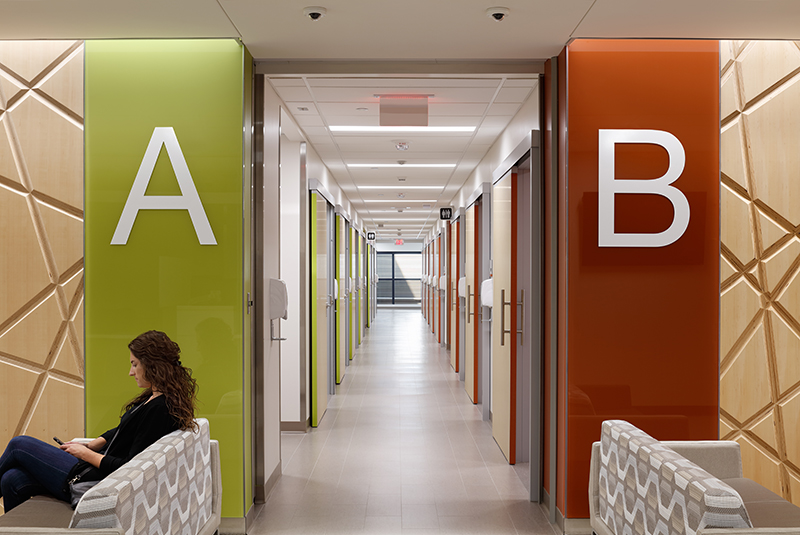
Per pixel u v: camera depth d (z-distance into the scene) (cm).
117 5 311
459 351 924
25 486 294
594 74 369
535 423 416
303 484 458
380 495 435
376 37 361
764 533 198
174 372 292
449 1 307
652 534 240
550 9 316
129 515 220
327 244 758
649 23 336
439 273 1422
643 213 370
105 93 374
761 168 372
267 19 332
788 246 374
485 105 504
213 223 375
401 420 662
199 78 374
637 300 371
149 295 376
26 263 377
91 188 375
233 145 373
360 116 548
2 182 376
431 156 745
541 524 385
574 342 370
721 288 374
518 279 505
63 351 378
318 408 645
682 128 370
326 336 718
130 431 288
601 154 367
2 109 375
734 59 371
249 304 389
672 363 372
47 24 340
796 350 375
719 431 375
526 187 504
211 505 311
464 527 380
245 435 379
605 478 291
